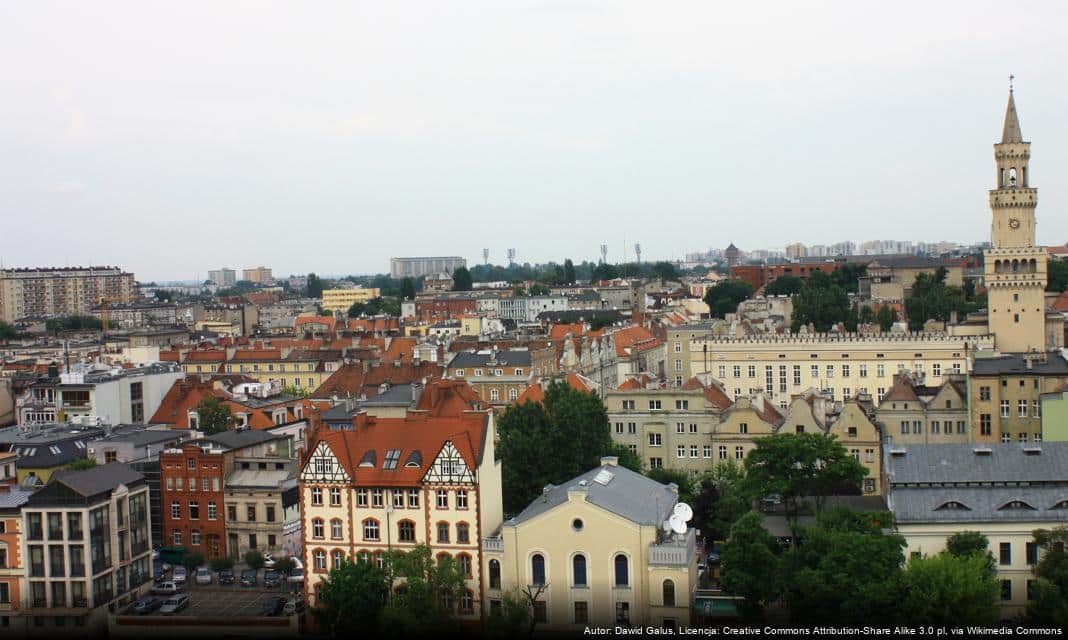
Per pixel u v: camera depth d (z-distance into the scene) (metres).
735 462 191.50
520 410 181.00
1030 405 187.38
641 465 189.62
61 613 151.12
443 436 146.25
